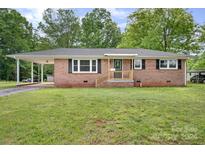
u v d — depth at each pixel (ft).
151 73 67.41
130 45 113.70
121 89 53.47
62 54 64.44
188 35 107.45
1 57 126.11
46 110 25.36
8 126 19.72
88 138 17.26
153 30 105.29
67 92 44.14
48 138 17.25
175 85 68.03
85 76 65.67
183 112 24.63
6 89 53.72
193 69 119.24
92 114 23.56
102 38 158.92
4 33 124.98
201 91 47.52
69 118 22.08
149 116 22.85
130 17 113.50
